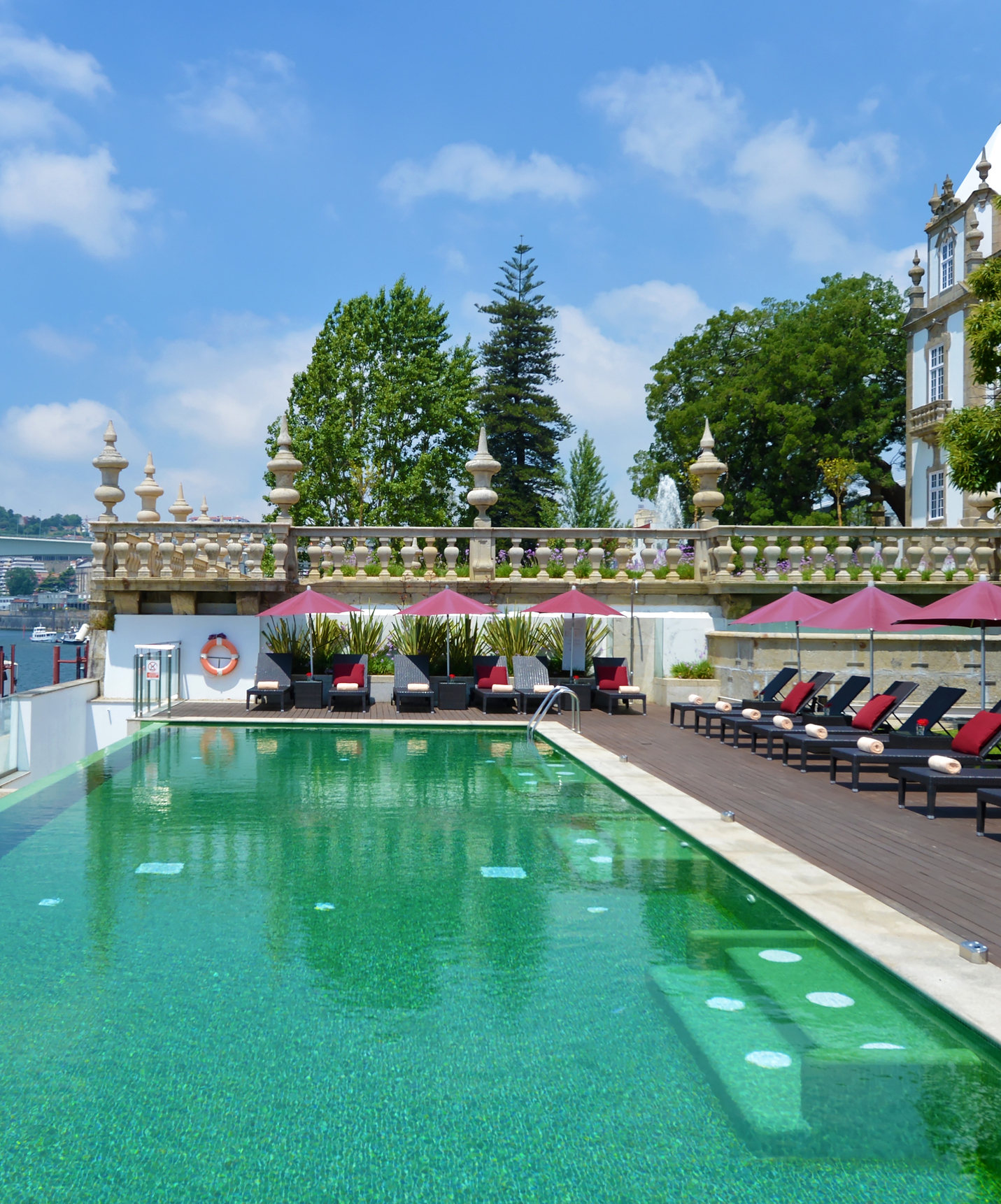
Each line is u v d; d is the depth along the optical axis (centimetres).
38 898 719
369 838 906
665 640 2053
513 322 5975
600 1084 442
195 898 719
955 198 4181
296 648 2002
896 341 5197
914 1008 514
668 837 912
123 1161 382
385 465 4494
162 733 1597
